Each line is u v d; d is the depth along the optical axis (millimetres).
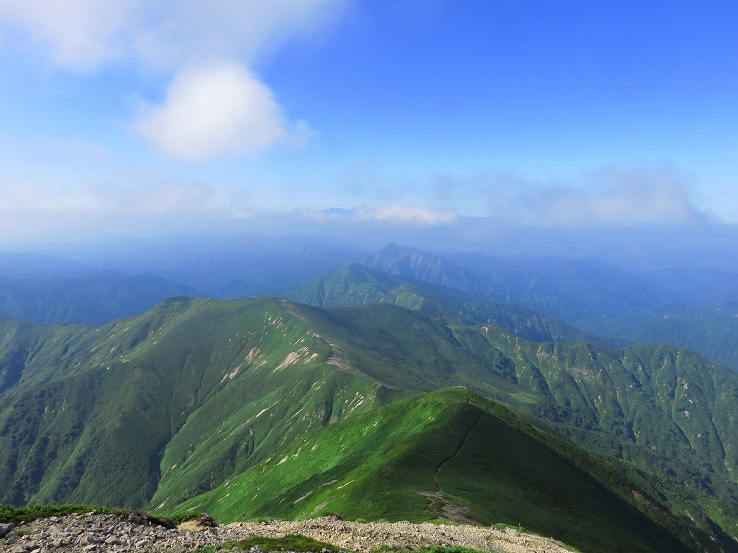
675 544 113625
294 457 155625
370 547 27547
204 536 24859
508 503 74562
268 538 24281
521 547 36875
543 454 114250
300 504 106500
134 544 22312
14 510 24766
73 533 22656
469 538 36875
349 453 131500
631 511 118125
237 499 150750
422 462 93812
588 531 74938
